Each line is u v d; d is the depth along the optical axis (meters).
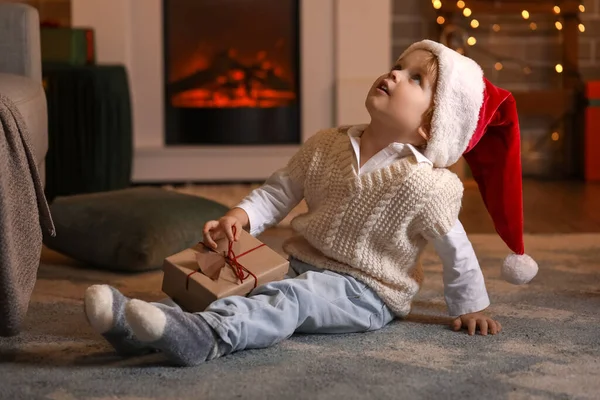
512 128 1.76
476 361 1.56
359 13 3.88
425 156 1.70
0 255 1.48
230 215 1.76
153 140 3.90
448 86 1.67
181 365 1.50
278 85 3.98
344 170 1.71
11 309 1.52
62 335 1.70
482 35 4.19
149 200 2.46
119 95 3.42
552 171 4.27
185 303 1.66
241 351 1.58
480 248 2.60
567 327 1.78
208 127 3.93
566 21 4.11
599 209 3.37
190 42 3.93
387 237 1.68
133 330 1.42
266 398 1.36
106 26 3.81
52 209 2.44
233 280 1.63
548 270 2.30
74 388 1.40
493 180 1.81
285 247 1.79
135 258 2.24
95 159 3.38
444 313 1.88
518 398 1.38
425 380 1.45
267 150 3.88
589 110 4.01
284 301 1.59
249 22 3.94
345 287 1.67
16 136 1.60
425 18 4.16
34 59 2.56
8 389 1.40
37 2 4.07
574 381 1.46
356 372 1.49
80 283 2.17
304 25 3.89
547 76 4.20
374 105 1.68
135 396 1.37
